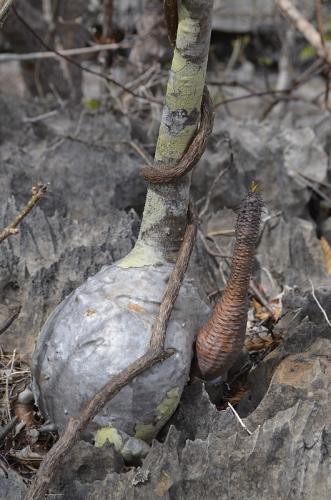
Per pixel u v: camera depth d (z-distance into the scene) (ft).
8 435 5.60
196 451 5.19
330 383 5.47
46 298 6.22
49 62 10.67
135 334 5.28
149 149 8.04
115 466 5.24
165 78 8.93
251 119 8.55
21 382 5.90
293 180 7.71
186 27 5.16
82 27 10.40
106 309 5.33
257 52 13.66
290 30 11.52
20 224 6.59
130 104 8.84
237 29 13.48
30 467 5.49
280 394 5.45
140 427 5.31
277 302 6.64
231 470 5.15
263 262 7.01
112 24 9.40
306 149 7.86
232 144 7.77
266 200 7.61
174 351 5.30
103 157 7.54
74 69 10.49
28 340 6.13
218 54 13.84
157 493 5.06
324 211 7.83
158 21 8.52
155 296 5.40
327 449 5.23
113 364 5.23
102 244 6.48
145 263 5.52
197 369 5.48
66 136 7.69
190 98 5.30
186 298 5.50
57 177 7.32
